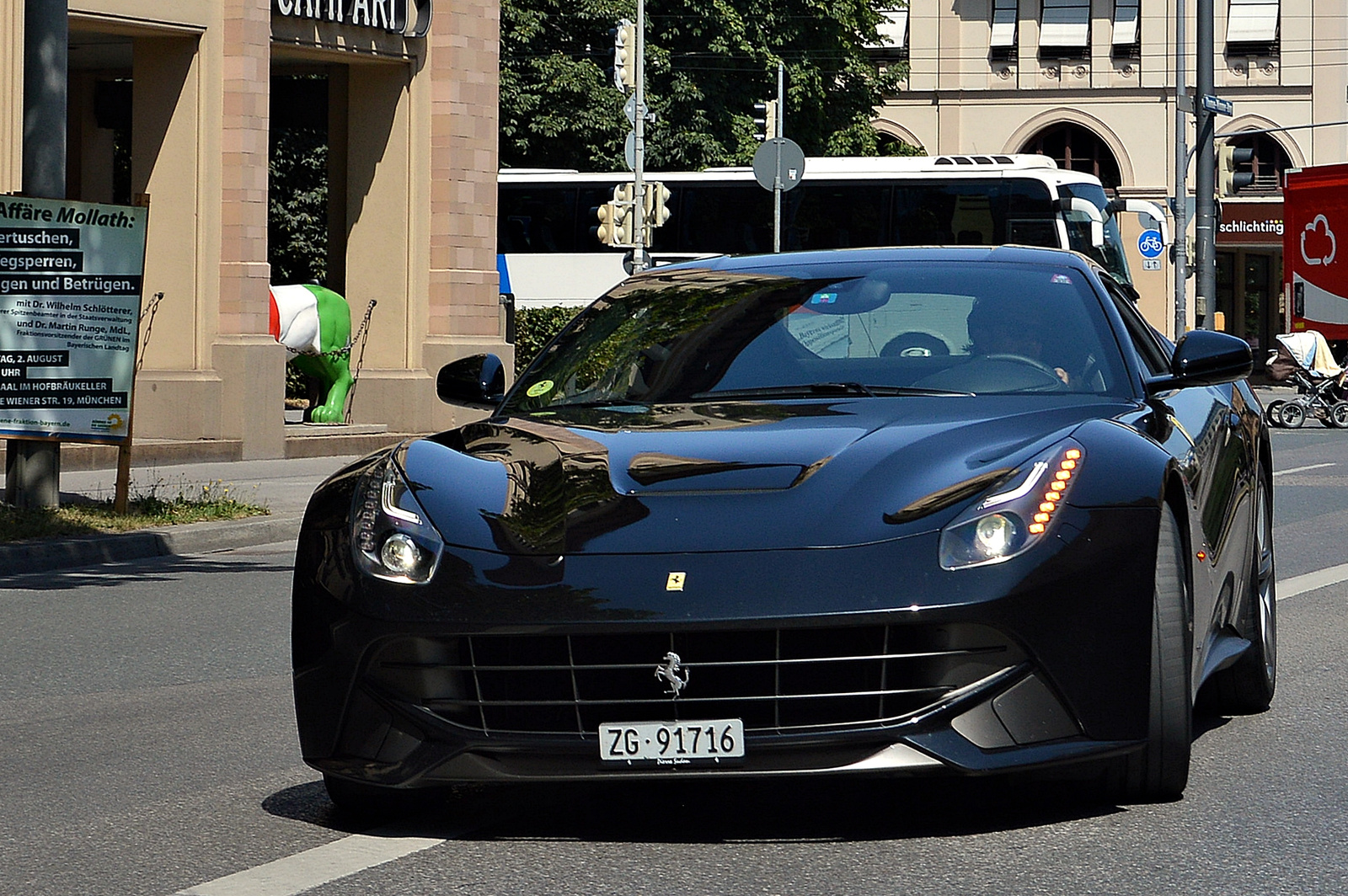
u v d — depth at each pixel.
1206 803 6.50
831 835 6.11
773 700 5.72
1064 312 7.63
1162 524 6.16
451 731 5.88
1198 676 6.87
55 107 17.80
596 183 49.94
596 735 5.77
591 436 6.76
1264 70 70.31
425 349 29.38
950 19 73.00
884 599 5.65
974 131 73.06
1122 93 71.50
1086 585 5.81
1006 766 5.67
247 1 25.94
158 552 16.88
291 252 49.78
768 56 55.00
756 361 7.56
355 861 5.93
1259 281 71.00
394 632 5.93
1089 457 6.12
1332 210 36.53
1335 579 13.34
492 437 6.95
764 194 48.25
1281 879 5.54
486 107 30.03
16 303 17.69
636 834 6.18
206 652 11.09
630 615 5.69
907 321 7.67
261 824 6.53
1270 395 60.22
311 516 6.50
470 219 29.75
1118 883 5.49
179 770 7.59
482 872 5.74
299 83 30.31
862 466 6.16
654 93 53.25
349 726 6.11
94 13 24.12
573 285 49.94
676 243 48.72
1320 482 22.91
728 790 6.81
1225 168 40.91
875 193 46.91
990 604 5.67
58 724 8.78
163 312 25.98
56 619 12.61
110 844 6.28
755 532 5.86
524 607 5.78
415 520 6.20
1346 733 7.93
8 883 5.77
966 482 5.99
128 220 17.89
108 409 17.91
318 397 29.78
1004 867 5.68
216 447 25.45
